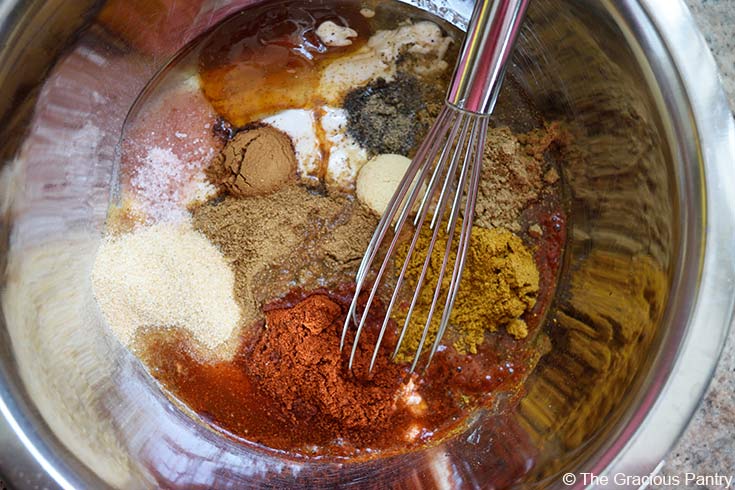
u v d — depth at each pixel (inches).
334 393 12.0
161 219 12.5
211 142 12.7
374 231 12.3
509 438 12.3
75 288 11.8
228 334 12.3
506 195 12.6
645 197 11.1
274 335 12.2
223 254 12.4
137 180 12.6
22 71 10.4
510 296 12.5
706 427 12.0
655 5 10.2
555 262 13.1
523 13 9.3
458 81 10.0
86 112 11.9
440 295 12.4
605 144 12.0
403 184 11.3
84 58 11.4
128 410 11.7
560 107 12.7
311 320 12.0
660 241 10.8
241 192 12.3
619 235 11.8
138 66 12.3
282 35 12.9
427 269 12.4
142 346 12.4
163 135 12.7
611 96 11.5
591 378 11.6
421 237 12.5
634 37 10.4
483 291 12.4
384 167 12.4
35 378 10.3
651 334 10.5
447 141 10.8
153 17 11.8
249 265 12.3
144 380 12.4
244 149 12.3
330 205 12.6
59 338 11.2
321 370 12.0
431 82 13.0
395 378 12.5
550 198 13.1
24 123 10.7
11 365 9.9
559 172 13.1
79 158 12.1
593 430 10.7
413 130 12.9
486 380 12.9
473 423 12.8
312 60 12.9
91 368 11.5
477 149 10.6
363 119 12.9
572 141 12.7
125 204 12.6
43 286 11.1
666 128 10.4
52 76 11.0
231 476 12.1
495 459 12.1
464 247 11.2
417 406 12.7
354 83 12.9
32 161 11.0
